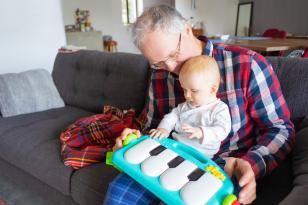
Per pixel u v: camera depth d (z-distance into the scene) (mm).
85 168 1098
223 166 778
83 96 1869
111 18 5848
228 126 852
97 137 1266
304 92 995
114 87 1676
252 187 643
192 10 6270
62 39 2723
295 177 706
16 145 1358
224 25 5828
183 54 865
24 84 1822
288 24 4891
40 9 2490
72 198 1174
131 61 1620
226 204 599
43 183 1328
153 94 1104
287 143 828
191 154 775
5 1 2258
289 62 1056
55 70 2066
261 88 868
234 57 896
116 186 790
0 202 1445
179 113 942
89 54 1898
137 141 802
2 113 1713
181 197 617
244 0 5520
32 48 2518
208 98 870
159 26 786
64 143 1236
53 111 1830
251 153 780
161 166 697
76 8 5164
